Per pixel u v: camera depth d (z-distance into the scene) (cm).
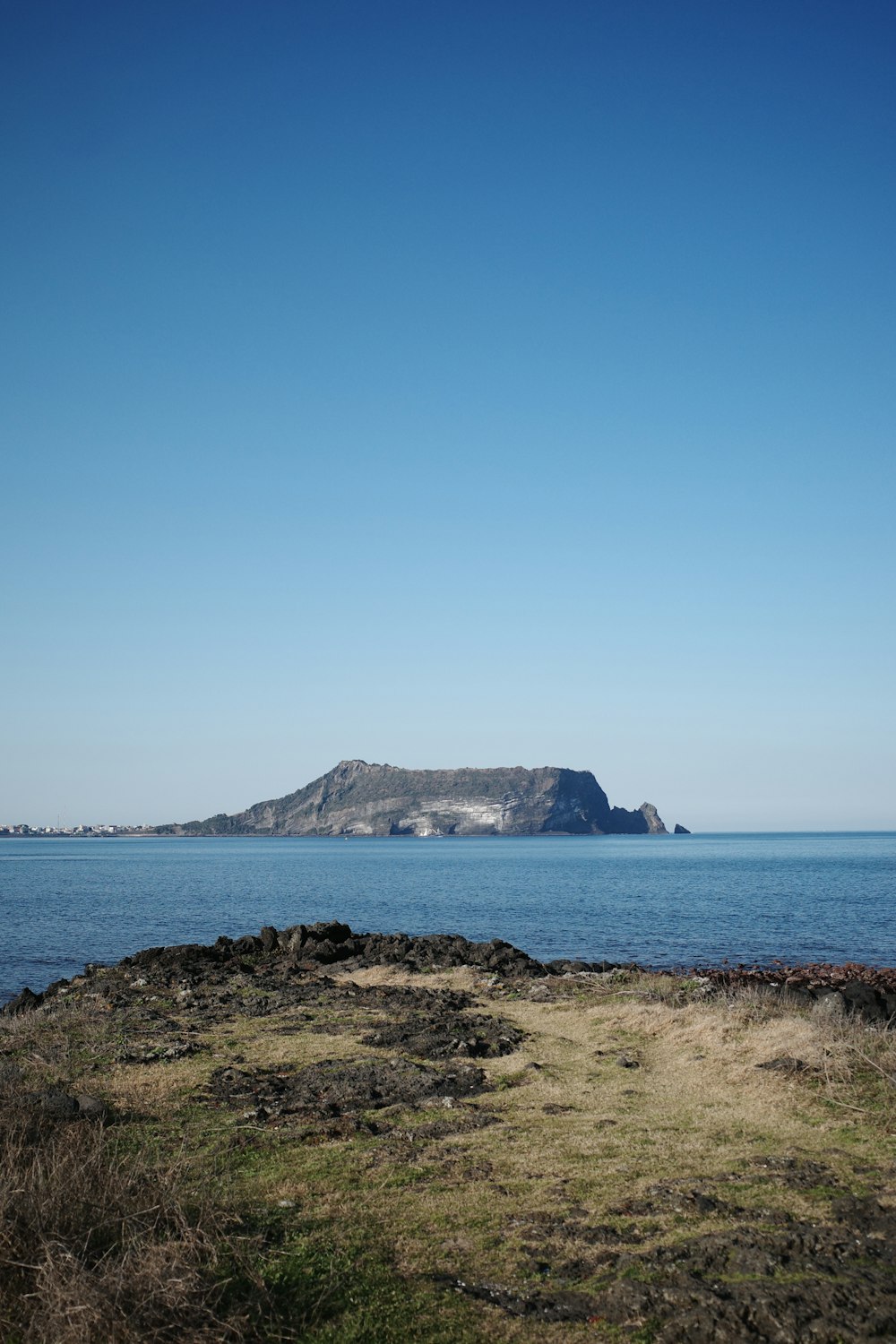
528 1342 623
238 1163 989
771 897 7225
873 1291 650
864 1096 1145
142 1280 648
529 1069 1375
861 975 2227
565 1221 816
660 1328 629
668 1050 1473
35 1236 709
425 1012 1830
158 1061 1455
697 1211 815
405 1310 667
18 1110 1038
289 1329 643
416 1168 958
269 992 2136
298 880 10100
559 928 5016
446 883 9506
